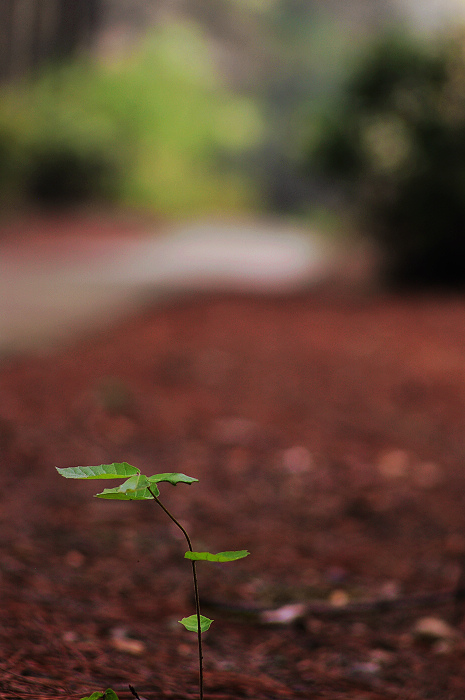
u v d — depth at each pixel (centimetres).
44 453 481
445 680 259
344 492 479
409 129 1544
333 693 236
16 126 2625
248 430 584
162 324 1083
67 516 388
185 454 515
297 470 507
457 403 727
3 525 361
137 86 3906
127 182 3656
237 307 1271
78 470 132
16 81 3519
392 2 4972
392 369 845
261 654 268
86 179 3306
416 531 429
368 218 1631
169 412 608
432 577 366
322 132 1577
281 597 328
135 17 5000
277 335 1003
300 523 428
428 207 1548
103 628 262
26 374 703
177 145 4159
